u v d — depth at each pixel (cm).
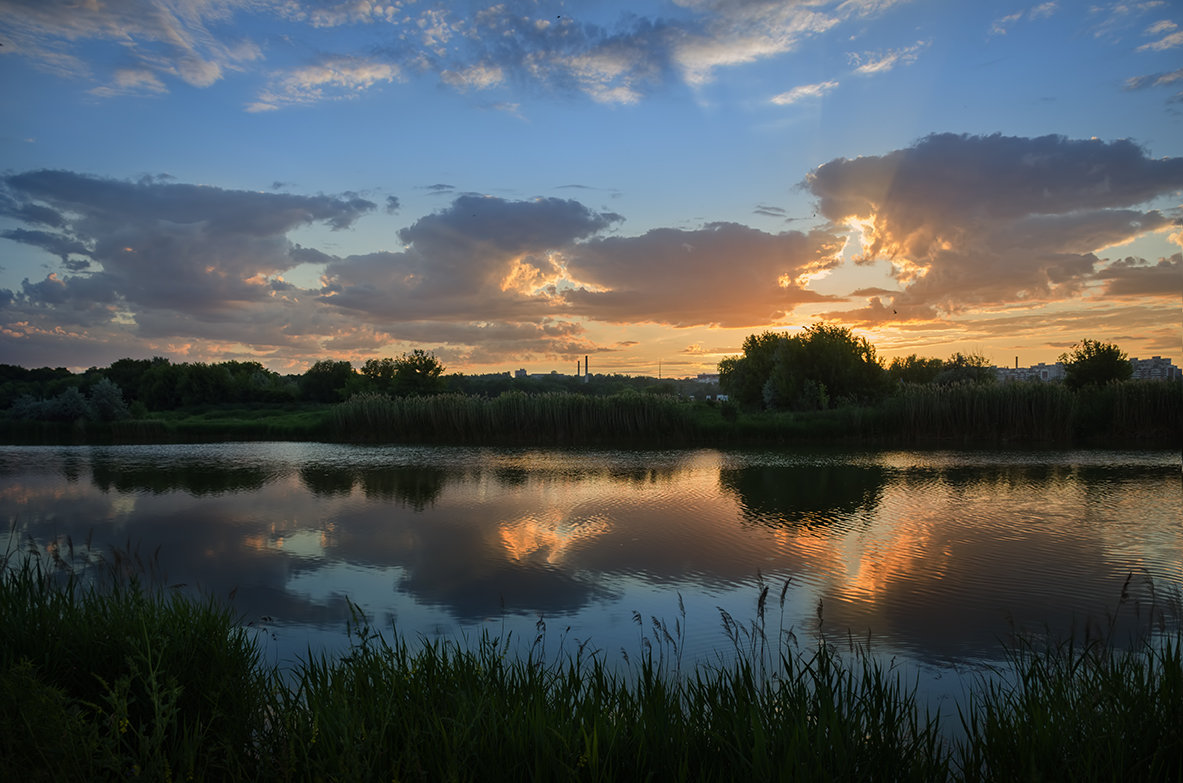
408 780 357
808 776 357
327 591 890
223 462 2375
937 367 5594
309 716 435
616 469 2145
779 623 764
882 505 1473
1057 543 1115
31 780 345
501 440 3178
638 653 674
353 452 2722
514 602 845
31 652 518
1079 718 429
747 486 1762
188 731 418
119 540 1171
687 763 385
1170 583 899
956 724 522
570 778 361
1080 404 2978
